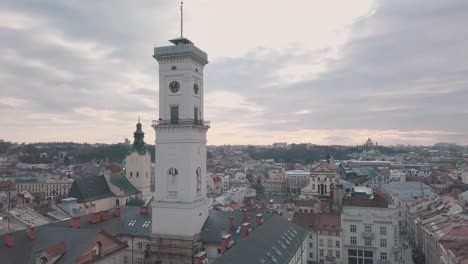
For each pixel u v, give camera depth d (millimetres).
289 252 81562
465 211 137000
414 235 152375
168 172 88438
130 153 171375
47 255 59719
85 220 93875
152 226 89188
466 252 85500
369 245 120938
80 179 147500
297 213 133125
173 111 89375
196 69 91688
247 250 69625
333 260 123250
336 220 127562
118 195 156250
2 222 100500
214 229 90250
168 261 84500
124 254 91750
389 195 167500
